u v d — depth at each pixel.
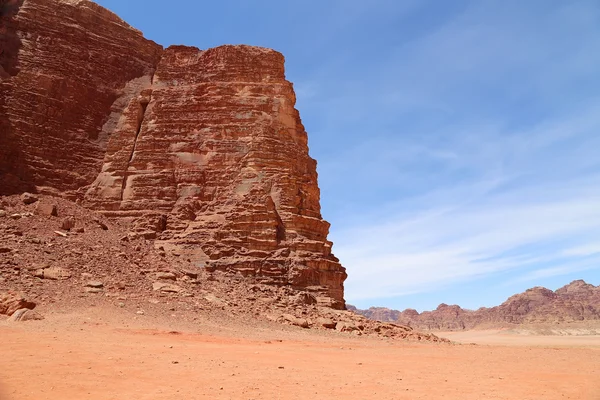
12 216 38.72
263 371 16.56
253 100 56.00
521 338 156.38
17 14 53.34
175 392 12.68
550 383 16.53
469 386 15.45
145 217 48.62
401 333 42.06
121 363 16.28
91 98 54.59
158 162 52.56
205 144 53.44
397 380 16.17
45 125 50.31
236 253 45.47
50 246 35.22
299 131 57.44
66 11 55.75
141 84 58.28
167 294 34.19
